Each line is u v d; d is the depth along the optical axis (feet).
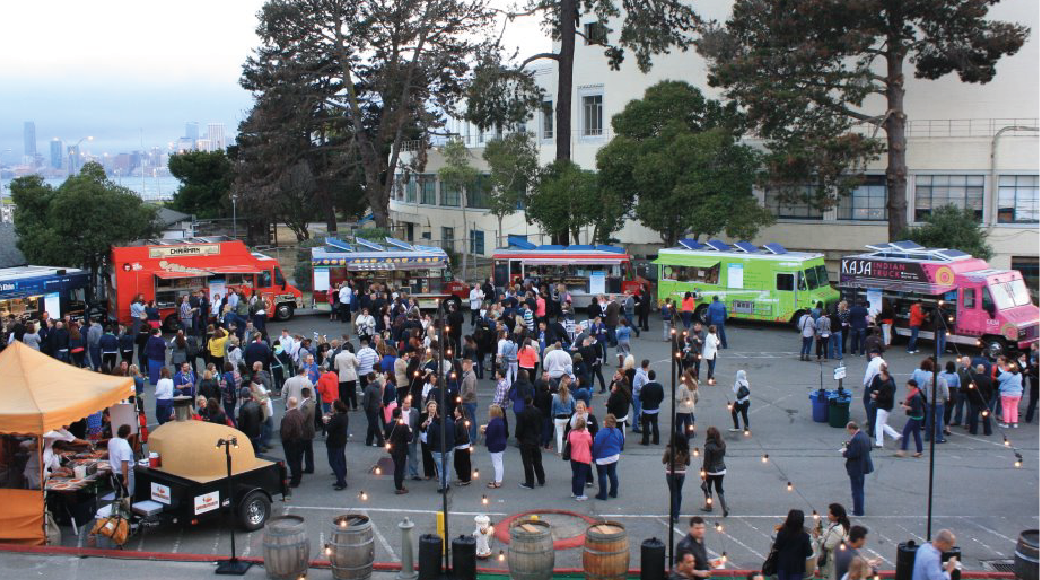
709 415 76.89
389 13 163.84
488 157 151.12
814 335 95.86
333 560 45.11
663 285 119.44
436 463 59.77
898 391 83.71
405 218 216.95
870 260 102.01
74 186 135.64
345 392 77.71
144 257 112.68
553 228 136.77
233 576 45.52
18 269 111.96
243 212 221.46
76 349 89.97
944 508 55.62
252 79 180.96
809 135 121.19
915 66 134.10
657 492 58.39
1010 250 133.90
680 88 136.56
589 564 43.70
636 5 141.18
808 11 119.24
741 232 124.77
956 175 136.46
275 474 53.93
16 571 46.09
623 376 71.20
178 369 84.64
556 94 180.34
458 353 95.86
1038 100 134.10
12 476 52.26
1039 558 42.16
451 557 47.42
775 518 53.98
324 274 122.72
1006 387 72.84
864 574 37.04
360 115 175.32
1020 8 134.21
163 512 49.78
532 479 59.41
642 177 125.08
